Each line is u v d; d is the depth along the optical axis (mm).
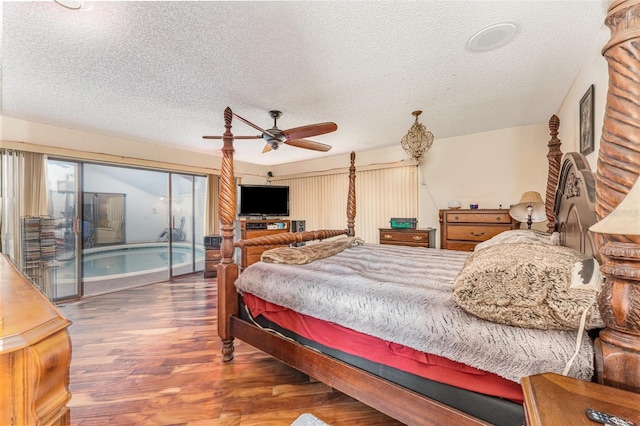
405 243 4012
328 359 1505
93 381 1907
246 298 2018
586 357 803
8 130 3189
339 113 3125
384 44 1845
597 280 834
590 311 822
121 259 4617
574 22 1627
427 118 3318
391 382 1276
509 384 980
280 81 2365
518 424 954
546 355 868
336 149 4887
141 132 3838
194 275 5203
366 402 1348
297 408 1646
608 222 620
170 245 4949
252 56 1987
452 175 4160
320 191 5668
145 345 2438
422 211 4426
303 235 2775
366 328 1303
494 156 3838
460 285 1058
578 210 1490
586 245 1326
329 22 1624
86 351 2326
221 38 1776
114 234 4492
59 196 3754
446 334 1071
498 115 3234
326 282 1573
